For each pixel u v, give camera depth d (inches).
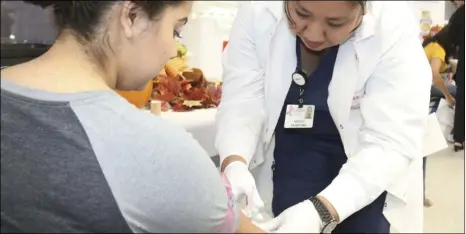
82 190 21.7
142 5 23.2
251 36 44.2
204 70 48.2
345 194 38.0
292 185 41.3
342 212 37.3
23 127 22.5
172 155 22.2
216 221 23.0
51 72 23.5
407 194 40.6
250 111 44.0
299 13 33.8
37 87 23.0
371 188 38.5
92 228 21.9
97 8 22.8
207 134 41.0
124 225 21.7
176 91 45.6
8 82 23.3
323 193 38.3
